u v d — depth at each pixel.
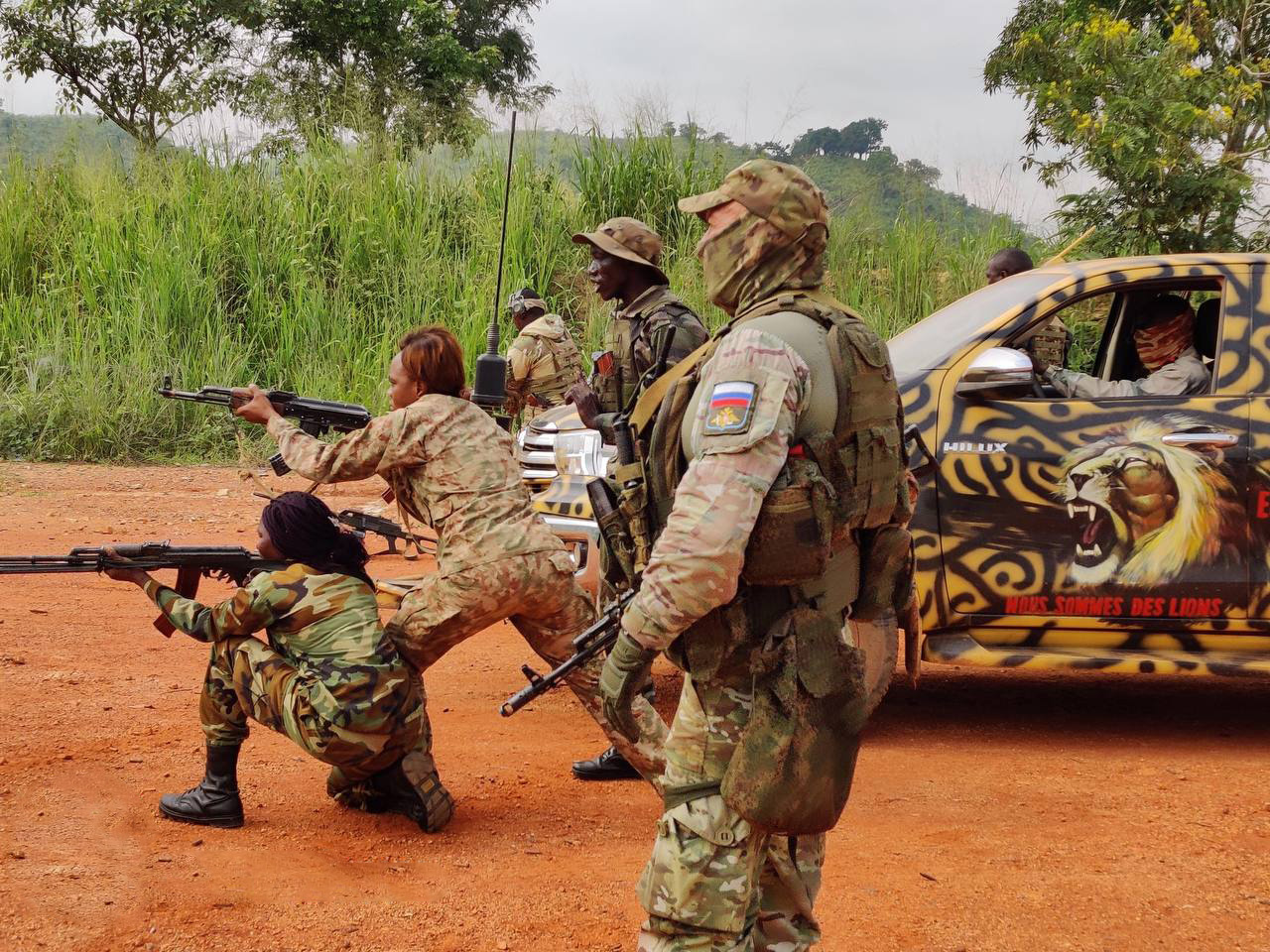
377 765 3.93
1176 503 5.05
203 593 7.48
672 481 2.40
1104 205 12.80
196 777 4.31
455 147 16.84
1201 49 13.36
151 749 4.59
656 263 4.80
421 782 3.93
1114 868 3.83
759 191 2.42
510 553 3.95
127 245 14.38
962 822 4.23
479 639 7.03
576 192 15.65
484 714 5.44
